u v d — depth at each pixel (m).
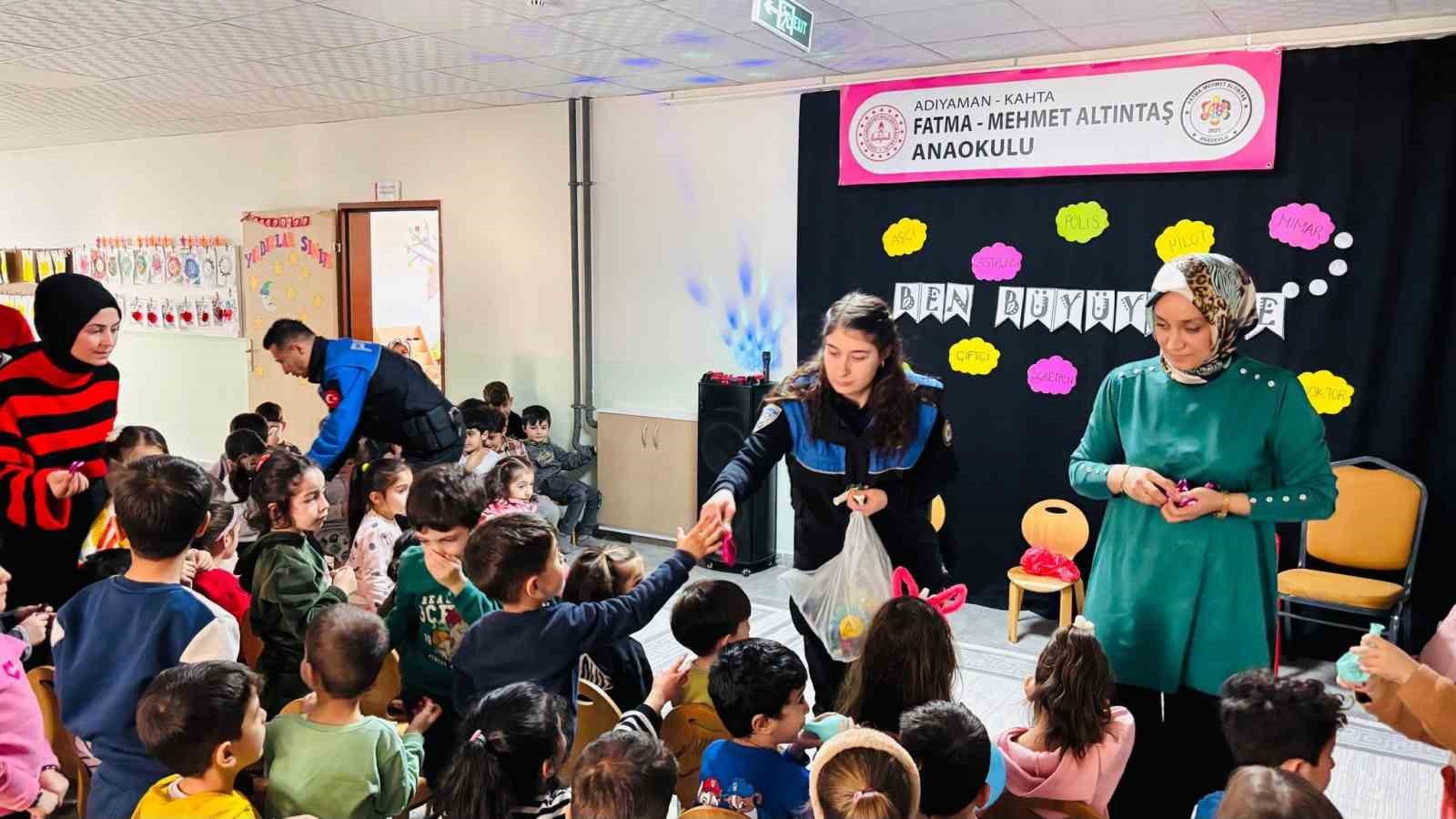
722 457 5.86
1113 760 2.07
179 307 8.84
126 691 2.05
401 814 2.46
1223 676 2.23
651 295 6.42
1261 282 4.58
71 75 5.87
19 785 2.03
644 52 5.12
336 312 7.82
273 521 2.77
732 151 6.00
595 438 6.72
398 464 3.33
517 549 2.12
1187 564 2.25
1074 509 4.93
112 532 3.14
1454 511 4.33
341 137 7.65
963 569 5.42
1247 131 4.50
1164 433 2.30
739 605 2.49
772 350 6.01
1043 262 5.05
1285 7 4.09
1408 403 4.35
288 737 2.04
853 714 2.11
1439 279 4.25
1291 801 1.30
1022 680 4.29
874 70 5.47
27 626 2.47
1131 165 4.77
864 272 5.55
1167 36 4.63
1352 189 4.36
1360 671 1.92
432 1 4.23
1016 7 4.15
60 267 9.66
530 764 1.80
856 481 2.25
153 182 8.87
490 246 7.05
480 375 7.22
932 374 5.40
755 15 3.64
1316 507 2.16
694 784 2.36
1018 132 5.02
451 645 2.59
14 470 3.03
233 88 6.29
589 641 2.14
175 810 1.80
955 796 1.72
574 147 6.54
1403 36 4.24
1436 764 3.51
